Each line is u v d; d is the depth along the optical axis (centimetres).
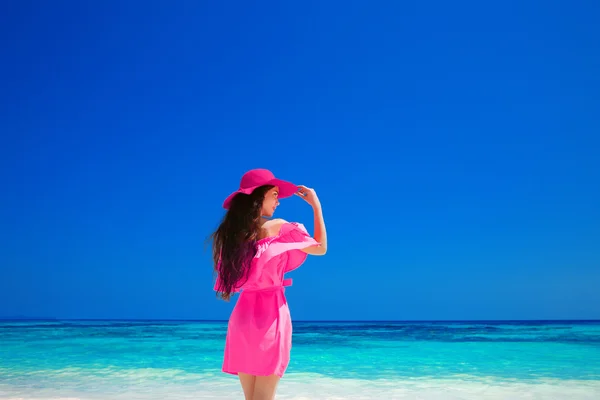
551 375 673
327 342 1236
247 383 301
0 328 1897
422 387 582
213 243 322
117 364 782
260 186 315
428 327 2120
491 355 913
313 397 525
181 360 833
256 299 301
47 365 773
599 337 1384
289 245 298
